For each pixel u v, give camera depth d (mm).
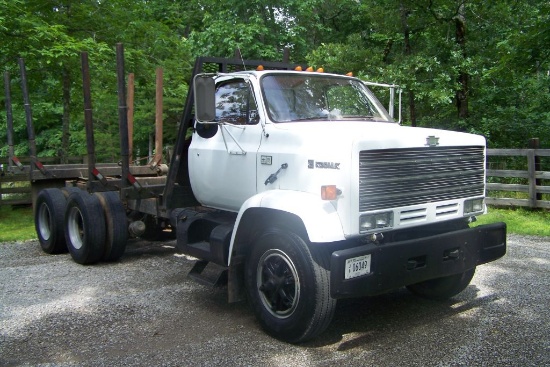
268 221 4781
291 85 5289
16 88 14312
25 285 6266
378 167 4242
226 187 5258
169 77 15648
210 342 4492
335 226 4082
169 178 5961
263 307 4602
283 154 4621
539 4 12656
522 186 10461
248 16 18703
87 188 7531
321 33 21219
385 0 13906
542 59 12086
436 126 15078
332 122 5082
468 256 4723
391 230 4363
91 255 7027
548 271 6523
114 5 13898
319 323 4219
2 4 11391
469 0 13406
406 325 4820
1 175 12109
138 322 4984
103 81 14008
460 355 4113
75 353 4305
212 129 5469
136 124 19016
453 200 4777
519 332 4555
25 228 10406
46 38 11828
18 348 4422
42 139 24297
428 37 14234
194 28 22188
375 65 14117
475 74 13484
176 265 7152
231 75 5324
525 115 14133
